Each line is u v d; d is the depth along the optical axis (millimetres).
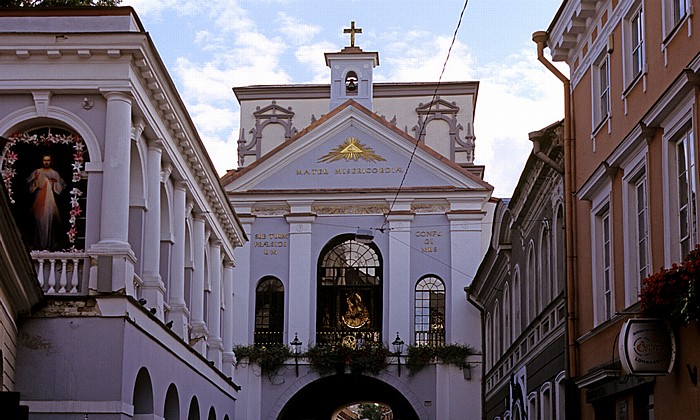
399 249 42688
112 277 19812
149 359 21562
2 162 20922
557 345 23562
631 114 17984
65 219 20812
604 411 19578
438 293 42594
